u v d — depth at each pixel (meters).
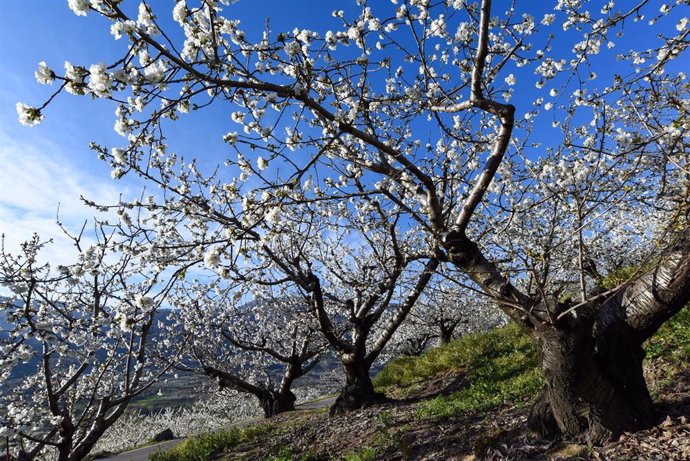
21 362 6.84
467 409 6.99
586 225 3.35
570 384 4.08
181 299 12.02
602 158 4.86
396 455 5.94
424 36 4.91
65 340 6.72
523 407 6.14
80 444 6.70
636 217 13.35
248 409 30.75
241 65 3.92
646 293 3.99
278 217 3.85
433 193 5.04
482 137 7.17
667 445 3.78
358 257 13.29
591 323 3.83
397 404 9.82
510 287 4.38
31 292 6.02
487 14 4.30
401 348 29.62
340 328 12.17
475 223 9.84
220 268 3.94
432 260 8.44
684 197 2.99
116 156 4.25
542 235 7.61
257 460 8.23
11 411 6.52
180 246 4.75
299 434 9.26
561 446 4.35
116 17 2.89
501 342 12.66
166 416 34.84
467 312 22.23
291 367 15.89
